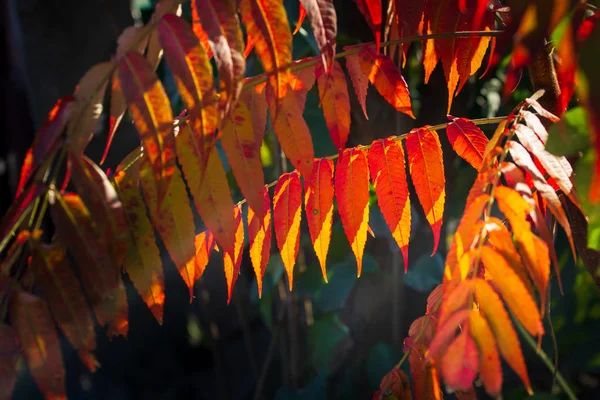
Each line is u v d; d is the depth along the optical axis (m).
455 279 0.63
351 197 0.74
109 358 2.21
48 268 0.64
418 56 1.35
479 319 0.59
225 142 0.68
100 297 0.64
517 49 0.57
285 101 0.69
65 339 2.18
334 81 0.71
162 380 2.24
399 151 0.74
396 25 0.80
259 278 0.75
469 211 0.63
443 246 1.40
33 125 1.81
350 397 1.47
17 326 0.63
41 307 0.63
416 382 0.72
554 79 0.76
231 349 2.06
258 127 0.69
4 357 0.62
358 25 1.18
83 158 0.64
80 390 2.17
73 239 0.64
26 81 1.78
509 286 0.61
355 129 1.34
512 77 0.60
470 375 0.58
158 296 0.70
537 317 0.60
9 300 0.63
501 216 1.29
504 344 0.59
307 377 1.53
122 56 0.64
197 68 0.64
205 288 1.85
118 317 0.67
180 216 0.69
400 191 0.74
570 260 1.50
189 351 2.30
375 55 0.74
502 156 0.66
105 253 0.64
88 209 0.64
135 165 0.71
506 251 0.62
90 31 1.77
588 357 1.69
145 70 0.64
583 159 0.64
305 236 1.43
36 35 1.76
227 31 0.64
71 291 0.64
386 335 1.47
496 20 0.83
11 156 1.84
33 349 0.63
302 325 1.52
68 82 1.82
